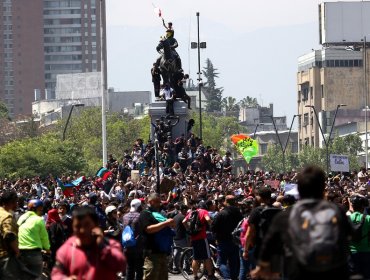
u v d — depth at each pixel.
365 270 40.16
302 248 23.20
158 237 42.75
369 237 40.06
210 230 58.12
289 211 24.28
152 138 121.25
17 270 39.97
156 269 42.78
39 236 43.50
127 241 48.41
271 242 24.23
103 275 27.12
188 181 94.62
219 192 75.25
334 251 23.08
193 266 55.97
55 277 27.19
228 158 114.94
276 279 24.39
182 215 60.72
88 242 27.19
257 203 40.56
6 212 40.09
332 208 23.55
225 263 52.66
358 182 93.69
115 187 89.44
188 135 122.44
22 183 102.31
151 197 43.06
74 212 27.34
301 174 24.59
